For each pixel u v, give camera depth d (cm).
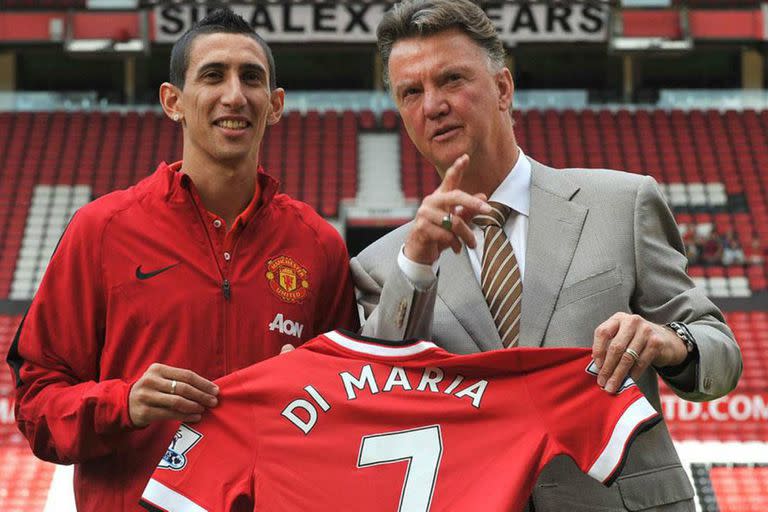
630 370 497
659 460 546
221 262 591
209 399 529
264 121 607
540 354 524
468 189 600
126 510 561
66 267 584
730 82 4138
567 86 4153
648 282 559
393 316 538
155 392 518
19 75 4125
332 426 534
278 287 598
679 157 3888
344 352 545
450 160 569
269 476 524
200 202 597
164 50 3869
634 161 3866
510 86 600
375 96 4109
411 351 538
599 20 3712
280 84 4169
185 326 575
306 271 611
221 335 579
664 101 4125
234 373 540
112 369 579
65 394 552
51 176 3806
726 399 2483
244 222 597
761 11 3847
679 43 3750
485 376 537
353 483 525
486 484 517
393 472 527
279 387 538
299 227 624
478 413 529
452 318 577
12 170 3822
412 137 586
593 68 4138
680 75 4156
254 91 595
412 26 567
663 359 502
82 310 585
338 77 4169
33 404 566
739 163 3859
